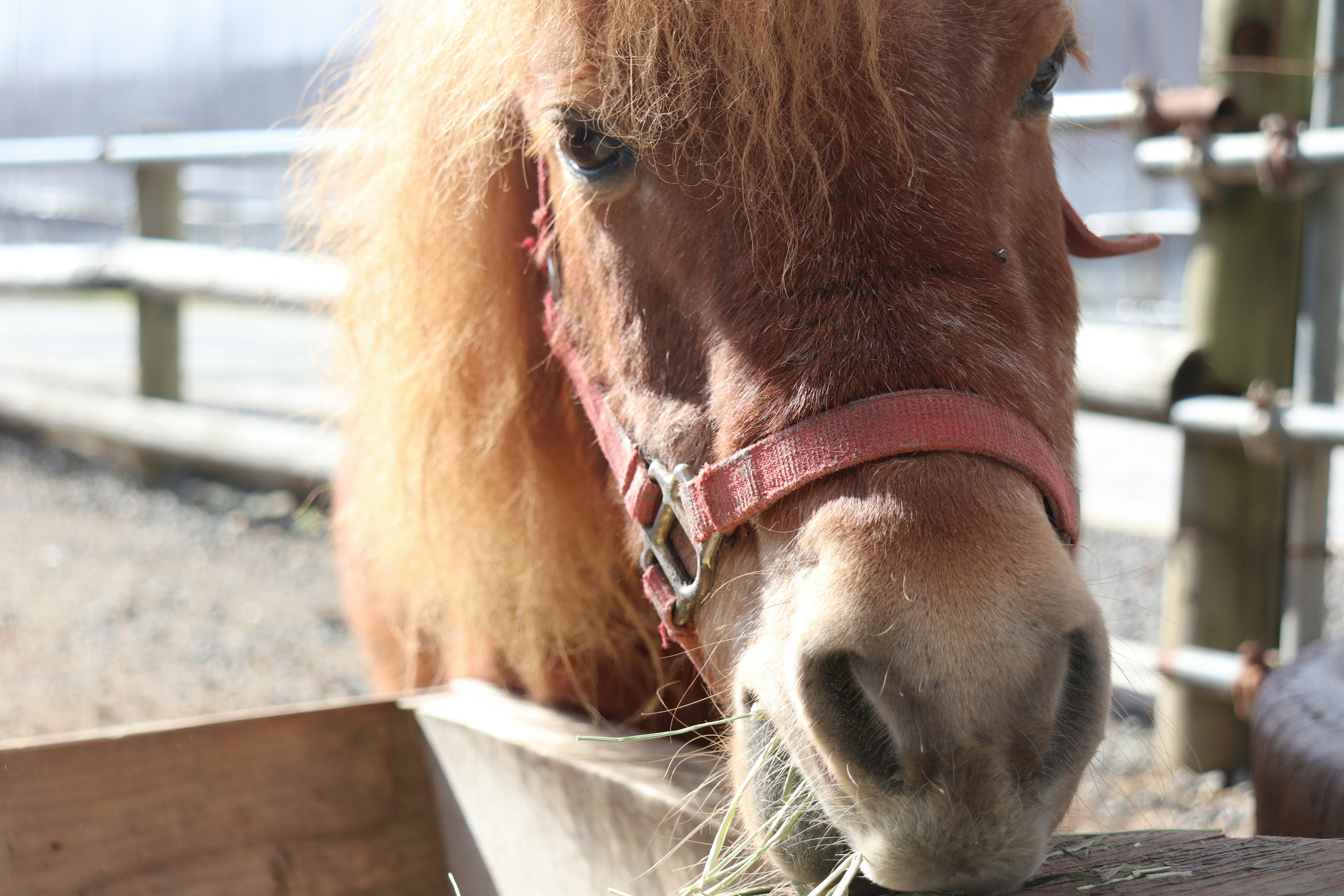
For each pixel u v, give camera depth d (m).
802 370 0.98
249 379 7.39
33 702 2.93
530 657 1.57
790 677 0.91
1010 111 1.12
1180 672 2.56
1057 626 0.88
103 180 12.56
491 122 1.30
